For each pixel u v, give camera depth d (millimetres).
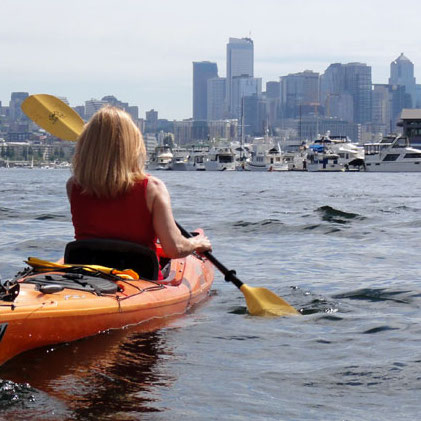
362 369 4883
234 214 20703
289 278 9281
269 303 6781
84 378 4469
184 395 4250
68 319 4926
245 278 9258
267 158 150750
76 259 5852
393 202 29109
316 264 10680
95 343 5242
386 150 122938
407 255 11773
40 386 4266
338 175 109250
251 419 3883
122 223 5691
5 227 15617
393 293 8070
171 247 5719
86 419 3779
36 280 5246
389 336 5906
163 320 6121
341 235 14984
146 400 4129
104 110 5594
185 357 5117
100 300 5277
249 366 4949
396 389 4457
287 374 4762
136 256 5840
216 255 11734
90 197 5691
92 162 5562
